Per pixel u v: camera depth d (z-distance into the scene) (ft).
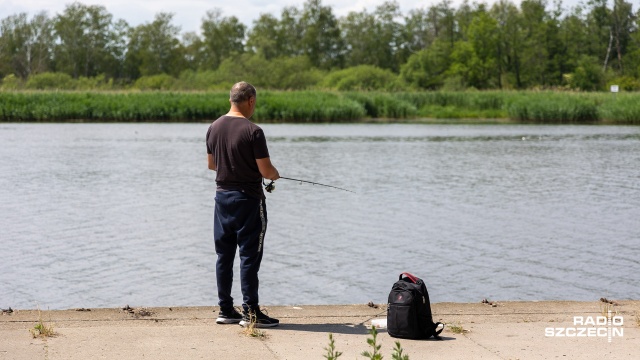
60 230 48.96
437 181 76.38
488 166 91.40
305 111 197.57
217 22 482.69
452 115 224.53
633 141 133.08
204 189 69.31
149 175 80.23
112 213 55.57
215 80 322.96
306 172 83.97
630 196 65.57
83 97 196.44
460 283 36.42
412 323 20.79
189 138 135.44
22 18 437.58
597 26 419.33
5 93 196.65
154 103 194.29
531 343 20.58
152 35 469.57
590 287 35.86
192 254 42.37
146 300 33.47
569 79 337.52
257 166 21.97
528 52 353.72
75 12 460.14
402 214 55.62
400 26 485.15
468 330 21.91
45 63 444.96
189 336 20.97
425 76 355.15
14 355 18.88
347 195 65.82
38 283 36.11
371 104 218.38
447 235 47.75
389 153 108.06
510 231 49.06
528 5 362.74
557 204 60.85
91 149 111.14
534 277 37.45
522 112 206.90
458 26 441.68
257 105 196.85
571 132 159.63
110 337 20.66
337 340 20.83
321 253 42.65
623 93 218.18
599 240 46.37
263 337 20.99
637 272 38.60
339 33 475.31
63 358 18.72
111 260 40.75
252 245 22.08
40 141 125.90
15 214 54.85
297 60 336.70
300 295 34.30
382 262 40.57
